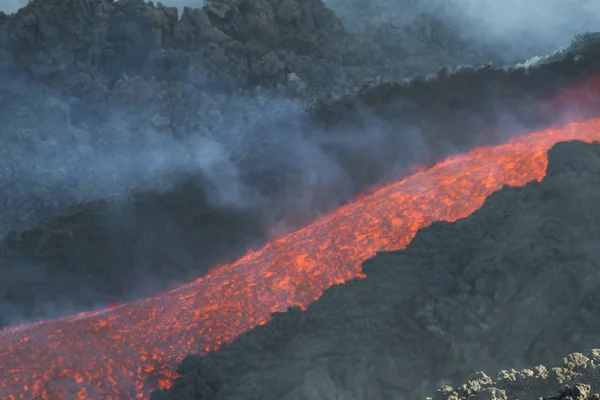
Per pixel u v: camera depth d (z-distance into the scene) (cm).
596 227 2145
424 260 2253
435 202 2514
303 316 2184
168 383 2200
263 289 2436
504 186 2420
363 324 2092
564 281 1998
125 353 2303
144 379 2217
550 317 1959
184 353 2273
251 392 1947
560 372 1044
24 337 2422
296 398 1897
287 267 2483
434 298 2108
